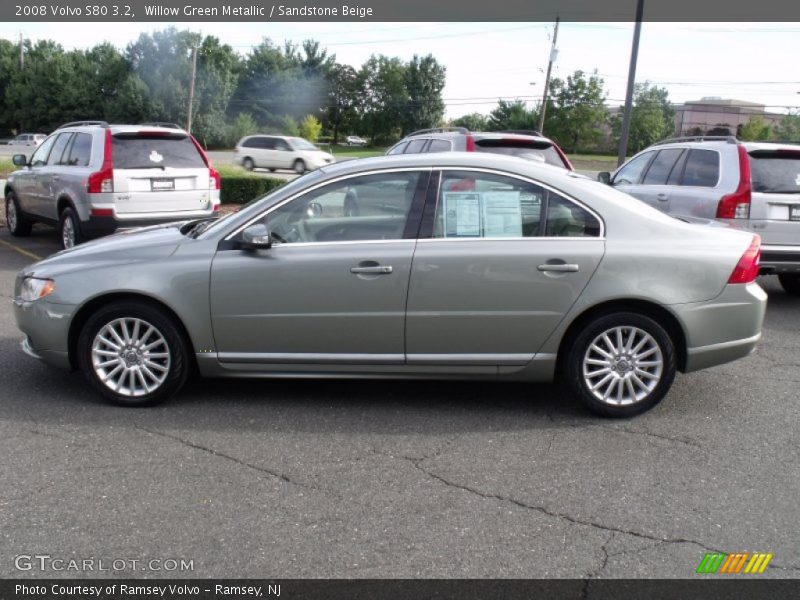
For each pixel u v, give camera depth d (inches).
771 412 201.3
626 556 130.0
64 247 421.1
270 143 1513.3
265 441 177.2
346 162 202.1
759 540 135.9
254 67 3671.3
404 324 189.8
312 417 193.2
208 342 194.2
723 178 323.3
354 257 188.2
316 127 3410.4
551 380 194.9
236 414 194.5
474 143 426.6
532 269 186.1
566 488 154.9
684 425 191.0
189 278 191.0
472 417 194.5
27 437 177.3
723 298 188.9
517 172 191.6
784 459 171.0
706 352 191.0
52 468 160.7
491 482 157.2
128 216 390.6
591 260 186.2
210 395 208.7
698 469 164.9
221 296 191.0
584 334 189.3
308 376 196.4
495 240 188.9
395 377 195.5
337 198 193.5
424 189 191.6
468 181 191.8
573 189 191.2
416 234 190.1
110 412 194.5
